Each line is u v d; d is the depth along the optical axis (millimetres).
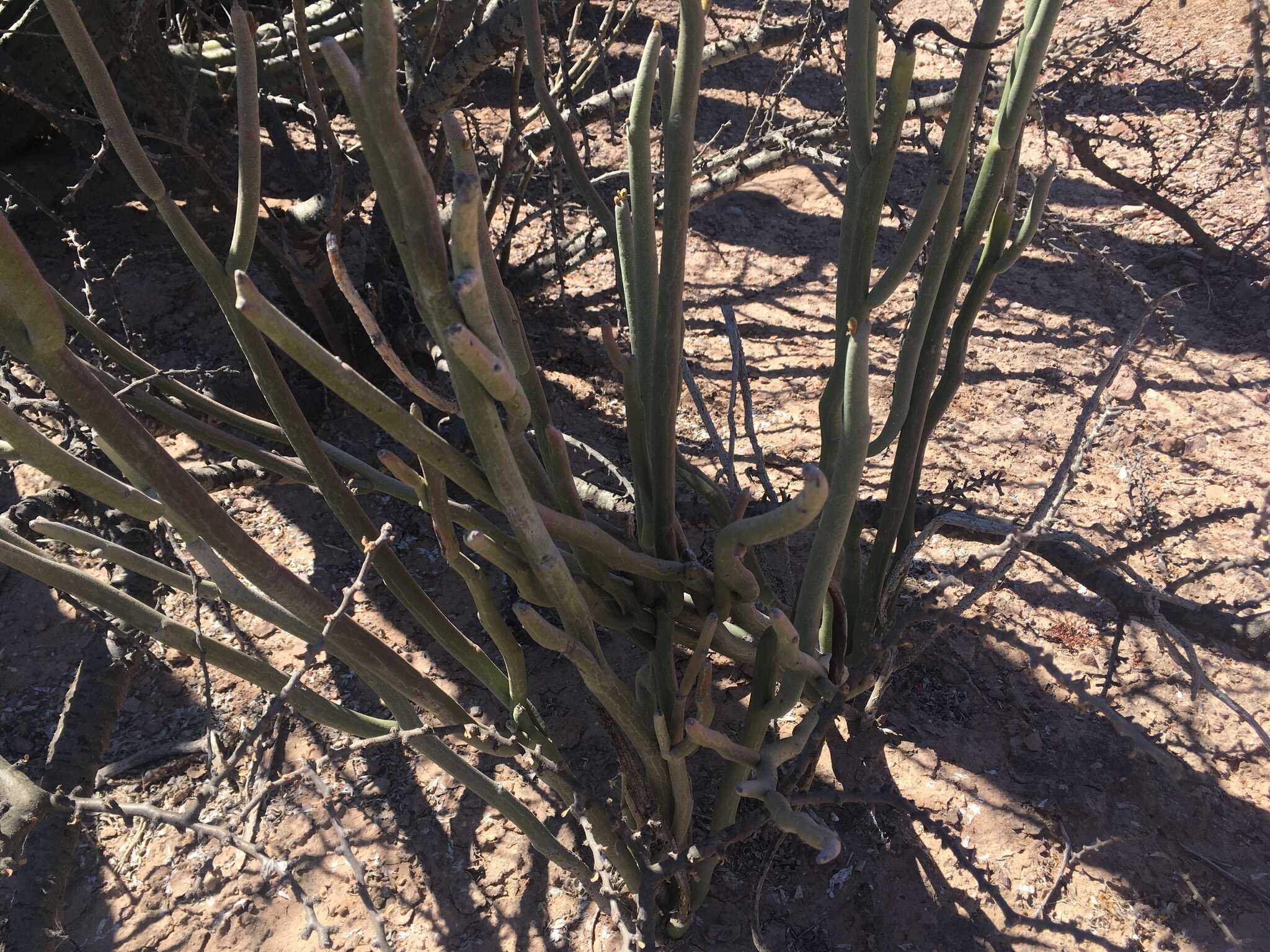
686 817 1741
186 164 2799
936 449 3322
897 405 1584
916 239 1333
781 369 3770
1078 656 2633
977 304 1872
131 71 2588
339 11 3652
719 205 4797
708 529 2541
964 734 2438
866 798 1562
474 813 2283
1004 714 2488
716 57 3021
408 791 2326
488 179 3396
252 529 2977
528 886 2150
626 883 1945
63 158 4305
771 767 1260
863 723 1905
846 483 1249
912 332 1520
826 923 2094
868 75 1414
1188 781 2340
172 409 1545
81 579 1171
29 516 2141
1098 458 3291
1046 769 2357
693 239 4543
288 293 3248
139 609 1223
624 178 3943
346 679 2586
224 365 3438
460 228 779
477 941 2062
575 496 1321
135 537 2111
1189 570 2824
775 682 1589
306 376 3367
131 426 997
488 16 2785
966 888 2141
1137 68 5227
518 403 959
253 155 1128
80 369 936
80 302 3639
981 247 3930
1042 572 2869
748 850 2213
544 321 3912
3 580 2836
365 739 1452
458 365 919
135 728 2443
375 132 778
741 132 5246
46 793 1250
